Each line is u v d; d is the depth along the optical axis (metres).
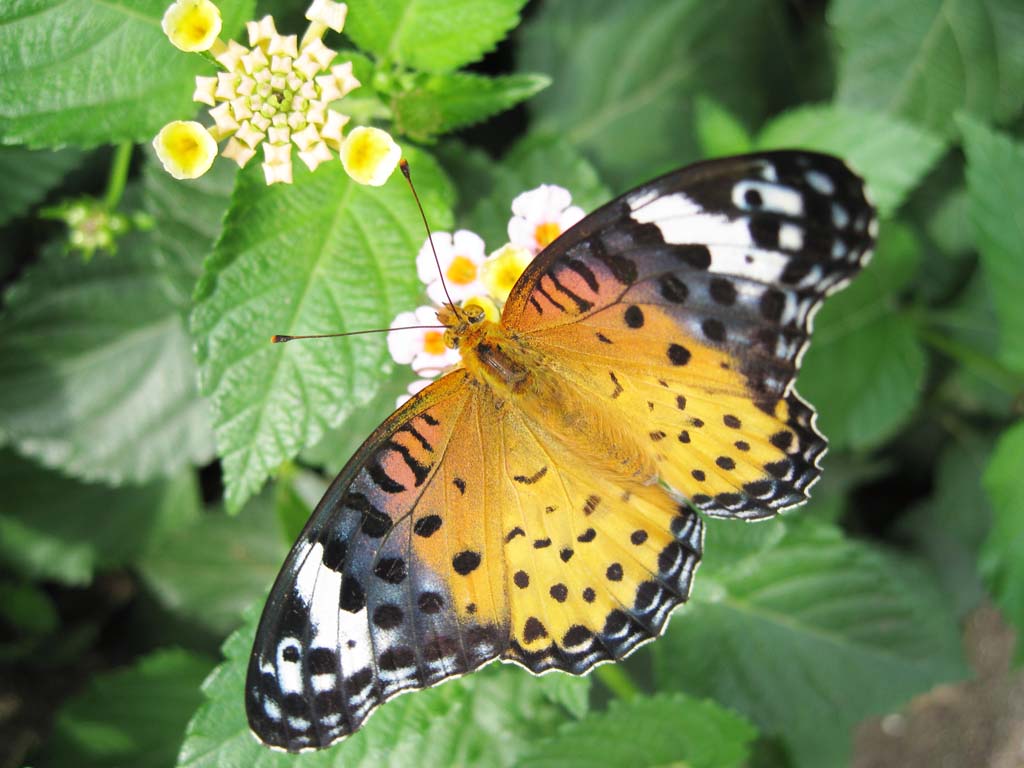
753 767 0.22
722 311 0.14
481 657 0.15
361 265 0.17
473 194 0.20
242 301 0.16
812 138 0.20
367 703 0.15
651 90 0.23
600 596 0.15
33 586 0.23
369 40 0.17
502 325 0.15
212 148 0.15
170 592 0.23
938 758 0.25
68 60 0.16
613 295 0.15
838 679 0.21
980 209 0.20
